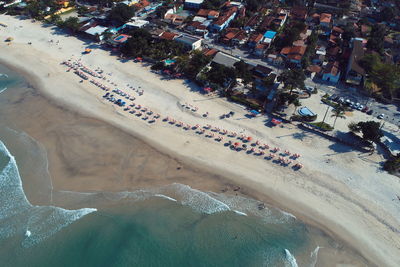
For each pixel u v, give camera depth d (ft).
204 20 425.69
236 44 379.96
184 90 305.12
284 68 328.90
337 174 210.18
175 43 359.25
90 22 441.68
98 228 180.65
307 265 161.07
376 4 490.49
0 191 203.62
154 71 339.57
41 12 488.85
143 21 431.43
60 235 177.27
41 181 211.00
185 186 206.69
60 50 391.65
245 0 501.97
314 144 235.61
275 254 166.91
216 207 192.34
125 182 209.67
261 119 262.67
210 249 170.50
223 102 285.43
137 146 239.71
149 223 183.62
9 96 304.09
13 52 389.60
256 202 195.11
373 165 215.92
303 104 277.64
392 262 160.56
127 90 308.19
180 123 259.80
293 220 183.83
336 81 308.60
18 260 165.89
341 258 163.63
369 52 335.47
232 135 245.45
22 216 187.93
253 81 308.81
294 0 483.92
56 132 255.70
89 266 162.91
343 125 251.60
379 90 289.94
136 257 166.81
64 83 323.78
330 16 426.51
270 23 405.80
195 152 232.32
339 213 186.09
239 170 216.74
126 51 371.15
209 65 330.54
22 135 252.83
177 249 170.60
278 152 229.25
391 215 182.80
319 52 344.90
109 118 270.87
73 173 216.74
